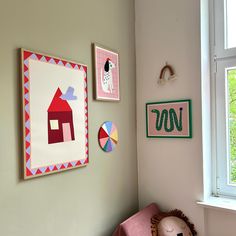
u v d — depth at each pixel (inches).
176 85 68.9
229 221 61.9
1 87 40.8
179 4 68.4
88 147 57.8
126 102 72.1
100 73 61.6
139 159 75.9
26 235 44.2
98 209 60.8
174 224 63.4
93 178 59.7
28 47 45.1
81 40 56.8
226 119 68.5
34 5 46.3
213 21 70.1
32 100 45.1
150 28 73.5
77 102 54.8
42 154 46.8
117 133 68.1
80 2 56.7
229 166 68.6
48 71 48.2
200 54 65.1
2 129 40.9
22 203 43.7
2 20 41.1
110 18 66.2
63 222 51.4
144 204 75.1
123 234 56.9
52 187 49.3
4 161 41.1
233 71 67.6
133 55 75.6
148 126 73.8
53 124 49.0
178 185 68.9
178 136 68.3
